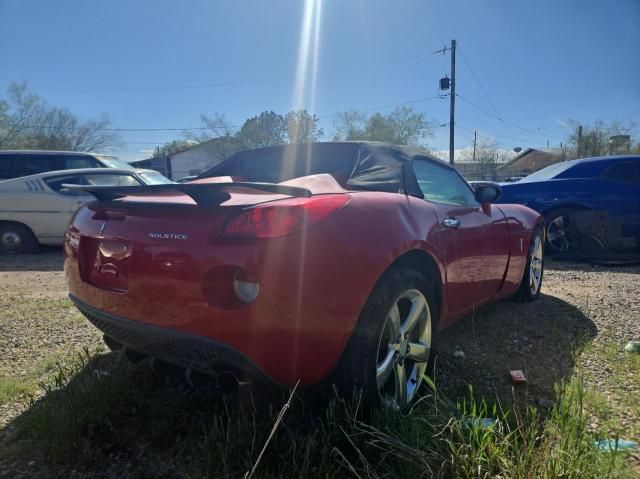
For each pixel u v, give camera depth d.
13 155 8.74
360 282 1.84
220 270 1.72
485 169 46.31
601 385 2.49
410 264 2.31
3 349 3.07
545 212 6.62
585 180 6.44
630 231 6.29
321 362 1.79
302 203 1.81
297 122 43.81
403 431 1.78
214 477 1.66
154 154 65.75
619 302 4.19
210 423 2.06
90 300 2.14
